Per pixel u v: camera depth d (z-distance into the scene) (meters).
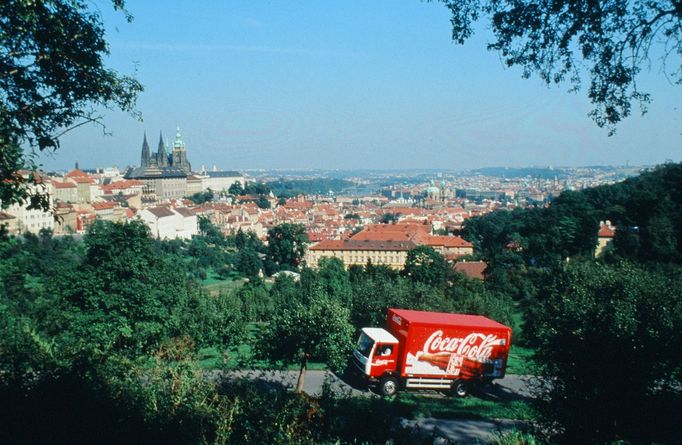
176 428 12.91
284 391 17.48
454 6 14.54
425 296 46.62
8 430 11.57
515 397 31.94
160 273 34.06
